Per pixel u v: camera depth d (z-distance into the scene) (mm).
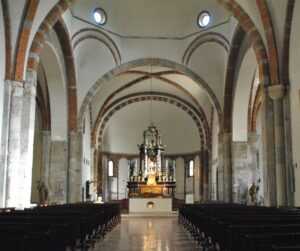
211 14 23656
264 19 16031
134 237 13484
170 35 25938
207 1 23312
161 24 25469
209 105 32406
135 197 31453
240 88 23703
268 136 16203
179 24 25469
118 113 36312
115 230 16219
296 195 15008
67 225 6828
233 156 24531
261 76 16719
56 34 20719
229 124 24953
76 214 9656
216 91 25828
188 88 31469
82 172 26297
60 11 16812
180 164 37844
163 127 37906
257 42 17016
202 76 26031
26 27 15094
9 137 14609
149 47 26094
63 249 6699
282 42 15961
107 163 37000
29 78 15852
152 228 17250
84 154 28797
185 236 13812
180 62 26172
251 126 24766
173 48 26062
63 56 22516
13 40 14977
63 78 22922
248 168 24406
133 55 26062
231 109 24875
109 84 30875
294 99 15297
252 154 24641
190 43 25375
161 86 33156
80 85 25109
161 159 35031
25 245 4789
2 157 14430
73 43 22688
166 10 24609
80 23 22688
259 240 4352
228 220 7078
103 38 24406
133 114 37062
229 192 24438
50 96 23156
